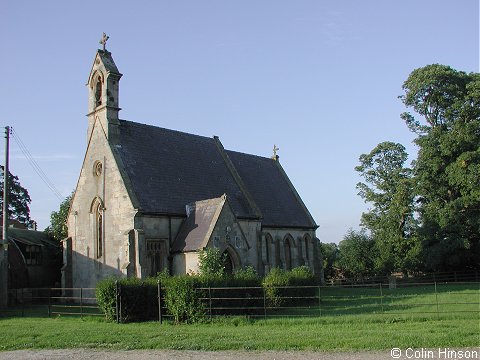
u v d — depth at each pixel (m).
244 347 17.33
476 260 55.12
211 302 25.77
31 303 44.75
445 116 54.91
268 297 28.81
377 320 22.84
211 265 32.06
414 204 60.53
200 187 43.25
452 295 35.41
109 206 38.03
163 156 42.66
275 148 62.22
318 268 55.59
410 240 59.16
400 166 64.75
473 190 49.62
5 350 19.08
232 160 52.75
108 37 41.97
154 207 37.25
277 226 50.28
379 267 60.72
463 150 51.66
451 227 53.03
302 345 17.06
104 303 27.11
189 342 18.56
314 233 56.56
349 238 66.69
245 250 37.56
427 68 56.25
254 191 51.69
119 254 36.53
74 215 41.91
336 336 18.41
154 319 26.92
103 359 16.52
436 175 54.69
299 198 58.28
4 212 37.50
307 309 29.31
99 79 41.41
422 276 57.31
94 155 40.31
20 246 51.12
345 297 37.22
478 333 17.83
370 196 65.50
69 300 40.91
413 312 24.81
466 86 52.03
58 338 20.69
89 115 41.59
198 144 48.47
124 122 41.50
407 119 58.56
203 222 37.09
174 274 36.78
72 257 41.59
